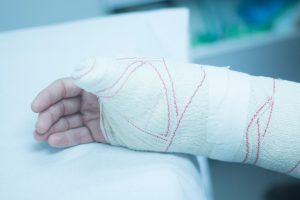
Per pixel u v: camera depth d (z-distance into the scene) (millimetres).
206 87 370
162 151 388
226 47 889
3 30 899
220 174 835
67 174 369
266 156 392
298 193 772
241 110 372
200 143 381
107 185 347
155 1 884
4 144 416
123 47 529
